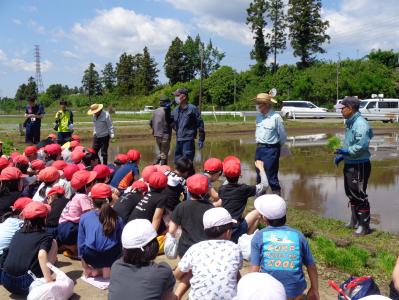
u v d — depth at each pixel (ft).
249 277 7.94
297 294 12.77
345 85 178.70
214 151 65.57
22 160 27.45
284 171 46.14
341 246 22.29
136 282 11.42
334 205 31.86
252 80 217.97
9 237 17.12
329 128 103.65
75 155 28.53
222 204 18.89
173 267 18.85
